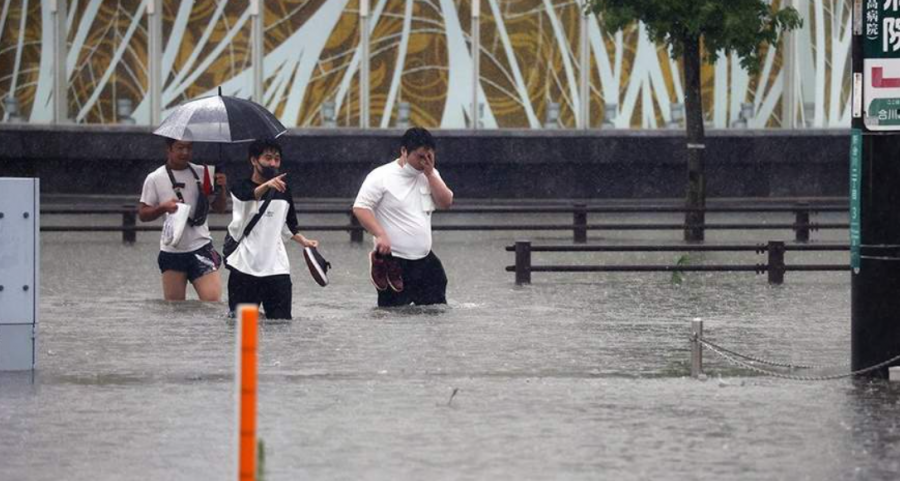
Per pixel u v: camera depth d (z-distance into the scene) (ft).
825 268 234.79
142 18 451.12
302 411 122.93
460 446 109.81
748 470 102.42
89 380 139.13
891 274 137.80
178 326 177.78
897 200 137.18
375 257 195.93
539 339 168.66
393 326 179.01
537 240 321.11
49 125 451.94
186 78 450.71
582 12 452.35
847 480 99.66
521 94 453.17
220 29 450.30
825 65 462.19
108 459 105.60
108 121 453.17
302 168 449.06
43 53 454.40
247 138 197.88
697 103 331.77
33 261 145.48
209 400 128.16
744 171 456.86
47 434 114.11
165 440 111.86
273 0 450.30
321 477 100.22
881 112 136.77
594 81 454.81
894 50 136.05
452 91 451.94
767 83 459.32
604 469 102.63
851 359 142.10
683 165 452.35
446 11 451.12
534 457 106.32
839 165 461.37
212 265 199.11
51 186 453.99
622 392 132.57
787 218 388.37
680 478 100.12
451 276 246.06
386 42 451.53
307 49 450.71
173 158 196.13
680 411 123.44
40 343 163.94
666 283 237.66
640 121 455.63
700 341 140.87
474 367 147.64
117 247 298.76
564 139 449.89
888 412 122.83
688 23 323.98
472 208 304.50
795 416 121.29
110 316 187.42
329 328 176.24
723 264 249.14
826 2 461.78
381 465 103.81
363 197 196.54
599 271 238.27
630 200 447.83
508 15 451.94
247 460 73.41
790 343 168.04
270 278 182.09
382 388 134.10
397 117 452.35
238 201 180.75
